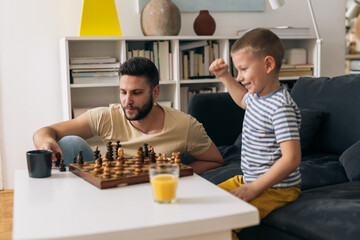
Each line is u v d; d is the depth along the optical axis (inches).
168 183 40.2
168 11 121.3
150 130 69.2
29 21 122.5
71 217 37.4
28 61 123.7
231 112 99.1
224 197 42.6
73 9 125.6
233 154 89.5
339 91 88.0
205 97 97.7
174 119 69.4
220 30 138.4
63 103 124.3
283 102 52.7
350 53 171.8
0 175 125.3
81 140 66.9
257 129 55.3
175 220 36.2
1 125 123.8
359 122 82.8
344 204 53.1
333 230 47.0
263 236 55.6
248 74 55.0
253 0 140.1
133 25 130.0
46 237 33.3
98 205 40.6
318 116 87.5
